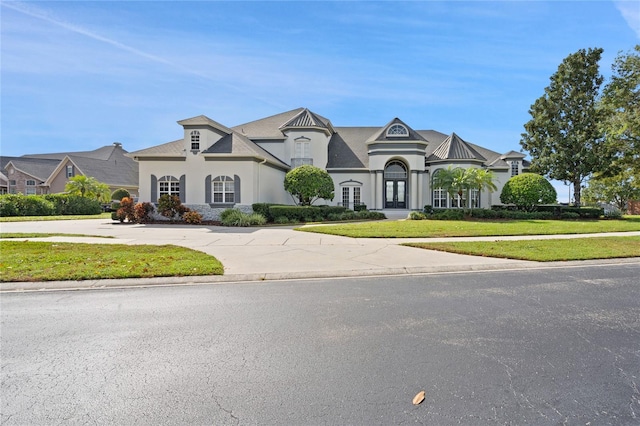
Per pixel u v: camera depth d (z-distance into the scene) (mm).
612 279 7832
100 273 7691
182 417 2799
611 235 15578
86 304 5891
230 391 3188
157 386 3270
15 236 14688
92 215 33000
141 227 20141
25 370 3570
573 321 5047
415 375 3480
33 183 46094
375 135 31703
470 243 12586
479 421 2760
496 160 32500
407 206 31766
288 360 3807
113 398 3066
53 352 4004
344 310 5555
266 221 22734
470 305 5820
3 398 3059
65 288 6961
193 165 24328
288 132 30031
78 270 7949
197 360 3811
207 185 24094
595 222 23312
